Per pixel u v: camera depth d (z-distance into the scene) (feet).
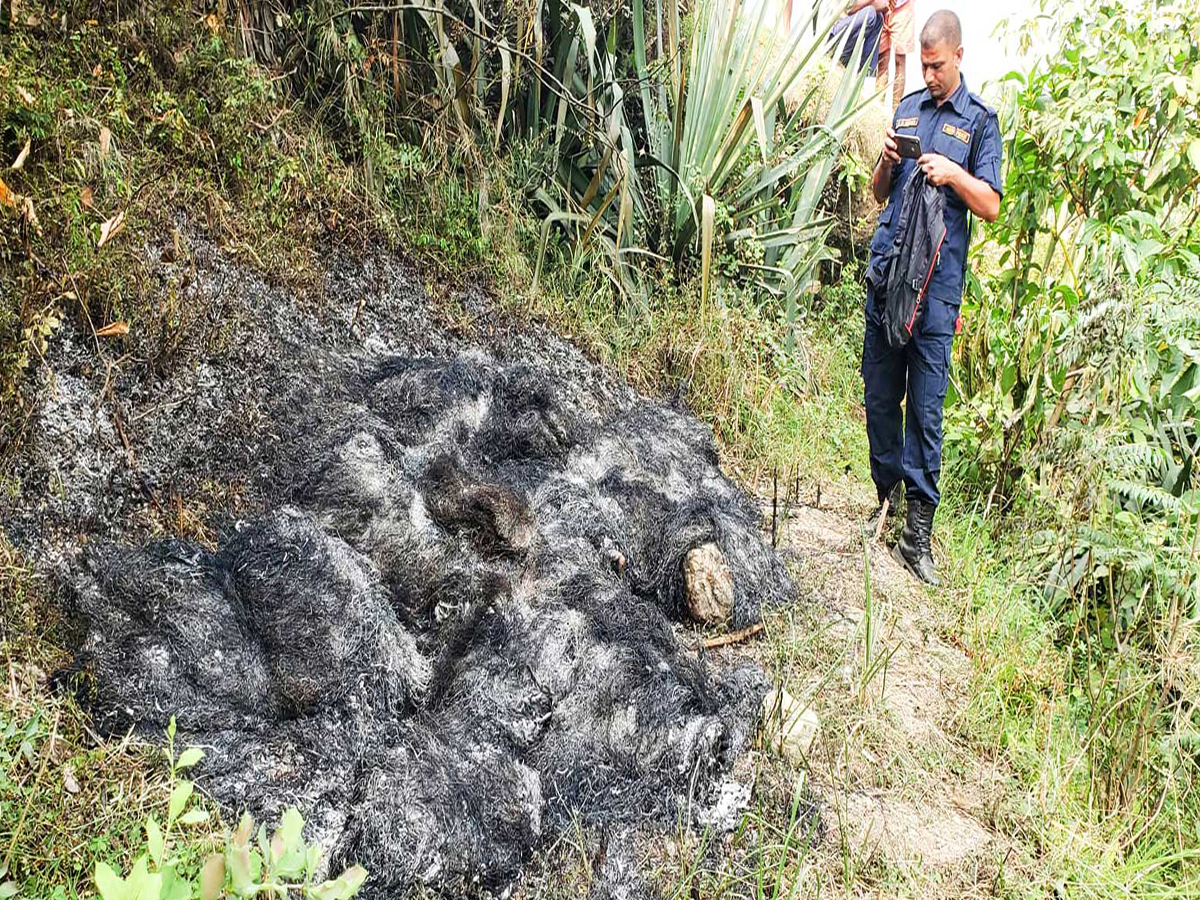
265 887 3.36
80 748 6.48
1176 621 9.29
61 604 7.34
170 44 11.10
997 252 16.40
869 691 9.77
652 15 18.40
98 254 8.72
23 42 9.14
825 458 15.97
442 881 6.49
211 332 9.70
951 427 14.57
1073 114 13.79
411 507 8.85
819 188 19.83
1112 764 8.69
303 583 7.52
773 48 18.97
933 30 11.97
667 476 11.81
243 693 7.03
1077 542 10.93
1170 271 12.66
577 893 6.88
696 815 7.69
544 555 9.27
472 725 7.56
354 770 6.84
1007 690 10.07
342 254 12.21
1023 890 7.63
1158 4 13.82
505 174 15.39
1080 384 12.06
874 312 12.85
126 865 5.84
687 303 16.80
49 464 7.85
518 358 13.82
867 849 7.80
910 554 12.60
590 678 8.19
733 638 10.31
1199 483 11.17
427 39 14.55
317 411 9.82
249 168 11.34
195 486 8.88
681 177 17.39
